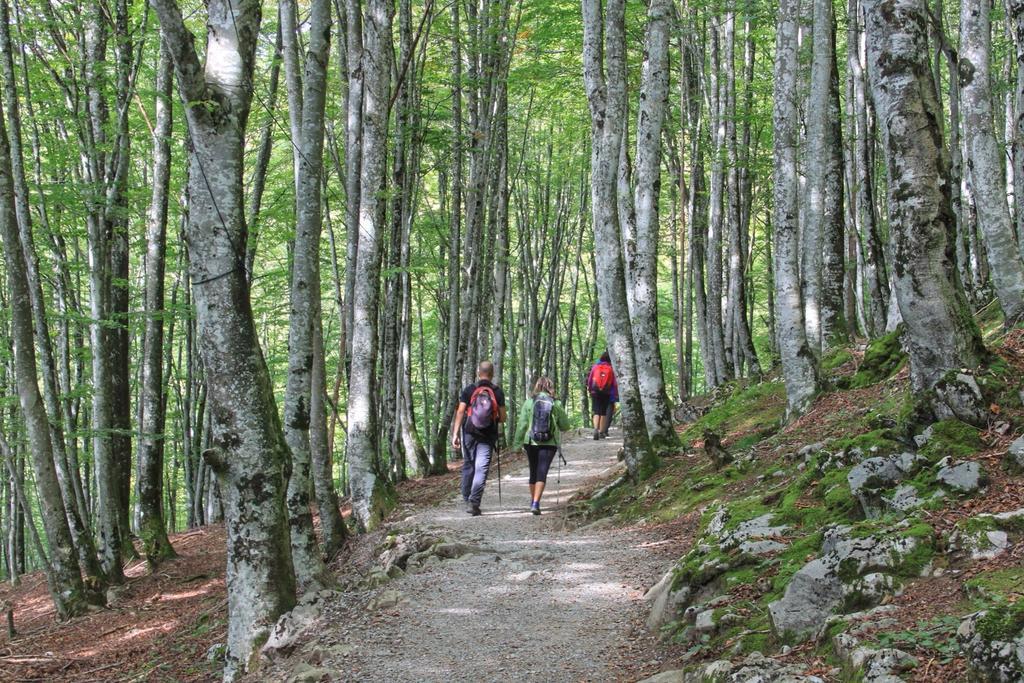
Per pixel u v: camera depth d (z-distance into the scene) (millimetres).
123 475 16172
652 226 12062
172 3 6574
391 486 13617
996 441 6082
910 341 6859
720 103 21203
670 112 21875
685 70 21344
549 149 27703
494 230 20828
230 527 7484
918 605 4535
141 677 8789
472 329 19797
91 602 13203
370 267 12641
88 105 14344
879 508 5902
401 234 17312
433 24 17688
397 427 18891
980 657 3572
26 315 11750
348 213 13625
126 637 11438
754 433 12141
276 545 7492
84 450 19719
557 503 11883
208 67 7246
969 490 5531
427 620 7023
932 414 6723
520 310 31016
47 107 15398
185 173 16781
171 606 12828
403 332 19281
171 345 22719
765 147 22438
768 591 5723
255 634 7281
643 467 11281
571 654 6016
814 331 12969
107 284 14953
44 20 13633
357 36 12477
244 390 7391
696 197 23891
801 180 19547
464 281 18469
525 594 7504
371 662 6219
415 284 27266
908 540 5004
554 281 30234
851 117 18625
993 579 4398
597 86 11219
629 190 12719
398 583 8117
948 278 6598
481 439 11484
